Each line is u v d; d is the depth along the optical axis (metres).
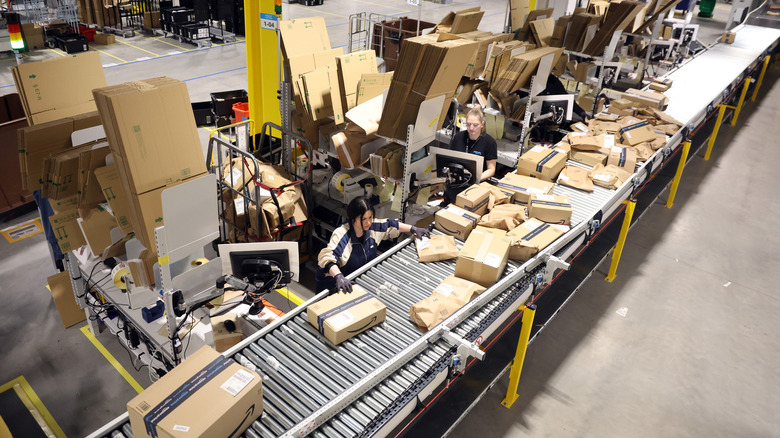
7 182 5.92
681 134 6.26
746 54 9.89
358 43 13.05
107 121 2.94
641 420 3.98
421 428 3.19
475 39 5.87
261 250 3.12
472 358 3.15
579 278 4.72
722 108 8.04
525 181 4.55
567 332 4.81
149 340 3.37
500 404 4.02
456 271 3.44
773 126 10.03
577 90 7.23
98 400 3.90
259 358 2.75
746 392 4.30
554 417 3.95
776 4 12.71
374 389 2.62
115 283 3.43
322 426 2.42
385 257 3.69
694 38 10.77
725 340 4.84
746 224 6.80
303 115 4.92
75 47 11.32
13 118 6.35
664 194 7.34
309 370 2.69
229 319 3.48
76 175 3.53
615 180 4.70
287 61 4.95
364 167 4.74
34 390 3.95
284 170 5.23
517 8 7.53
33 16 11.35
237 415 2.29
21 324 4.55
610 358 4.55
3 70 10.12
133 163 2.98
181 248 2.93
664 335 4.85
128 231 3.50
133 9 13.07
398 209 4.54
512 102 5.82
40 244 5.61
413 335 2.98
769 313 5.23
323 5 17.75
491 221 3.88
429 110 4.22
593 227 4.23
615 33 6.52
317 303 3.00
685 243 6.31
